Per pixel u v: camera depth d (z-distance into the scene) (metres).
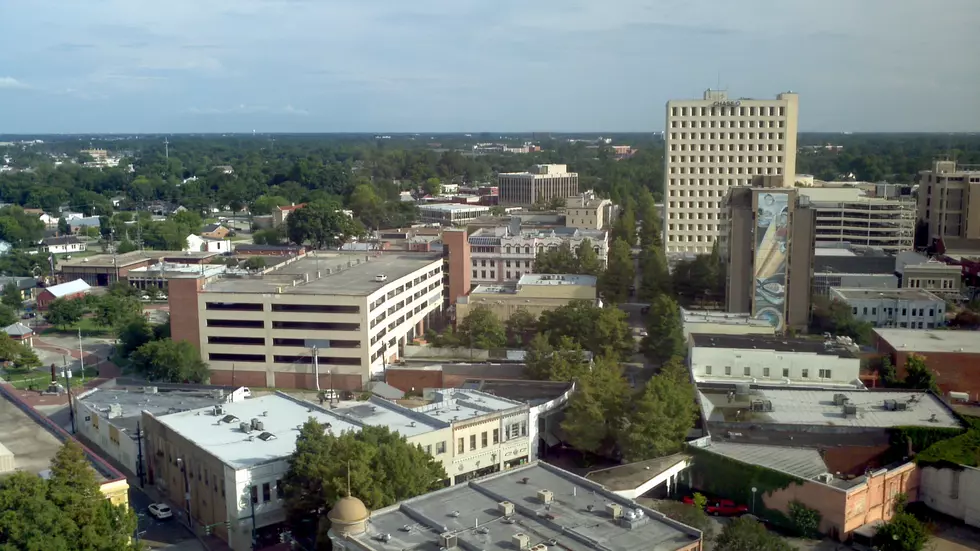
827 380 140.88
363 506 79.88
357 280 194.75
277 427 121.44
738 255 195.00
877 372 154.25
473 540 76.75
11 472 94.81
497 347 190.00
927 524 101.12
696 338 154.25
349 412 126.88
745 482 105.88
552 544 76.25
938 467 107.94
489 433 122.00
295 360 178.00
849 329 183.88
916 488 109.69
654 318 174.62
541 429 131.25
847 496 97.50
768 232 189.38
